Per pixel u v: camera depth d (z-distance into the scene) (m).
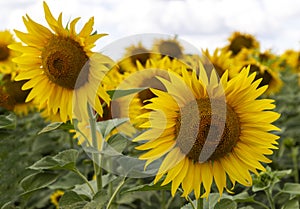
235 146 1.06
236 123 1.05
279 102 3.00
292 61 3.80
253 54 2.78
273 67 2.74
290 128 2.75
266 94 2.55
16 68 1.99
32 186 1.38
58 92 1.21
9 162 1.77
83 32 1.16
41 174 1.40
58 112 1.79
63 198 1.21
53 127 1.24
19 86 1.95
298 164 2.41
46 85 1.21
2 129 1.55
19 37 1.21
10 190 1.77
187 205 1.24
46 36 1.20
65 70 1.17
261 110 1.06
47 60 1.18
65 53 1.17
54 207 2.12
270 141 1.06
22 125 2.34
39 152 2.19
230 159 1.05
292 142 2.37
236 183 1.56
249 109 1.06
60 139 2.36
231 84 1.04
